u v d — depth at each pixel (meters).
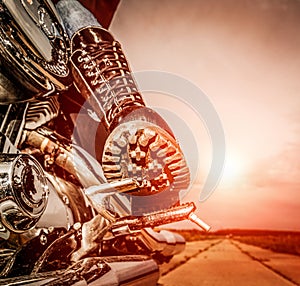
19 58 0.75
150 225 0.89
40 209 0.73
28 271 0.80
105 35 0.97
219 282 4.98
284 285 5.11
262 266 8.29
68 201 0.87
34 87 0.79
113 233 0.91
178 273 5.55
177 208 0.87
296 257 13.80
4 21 0.73
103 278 0.82
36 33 0.77
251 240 43.25
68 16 0.99
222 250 19.73
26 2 0.77
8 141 0.78
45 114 0.88
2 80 0.77
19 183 0.69
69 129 1.08
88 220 0.90
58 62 0.83
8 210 0.68
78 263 0.82
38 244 0.79
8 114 0.83
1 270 0.78
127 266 0.95
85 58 0.92
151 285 1.06
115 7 1.42
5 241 0.74
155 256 1.58
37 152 0.89
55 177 0.89
